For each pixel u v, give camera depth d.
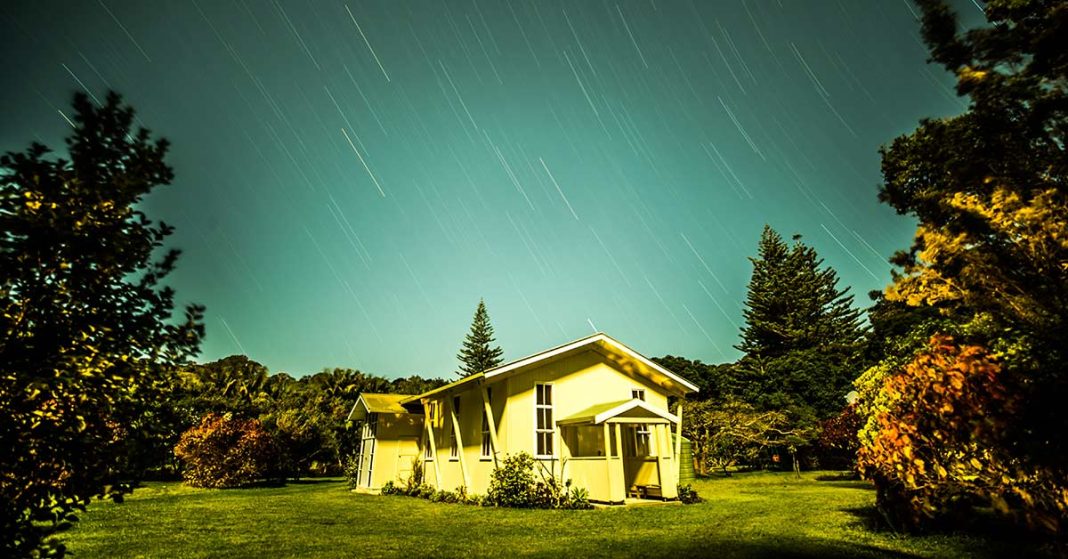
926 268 5.11
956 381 4.80
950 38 4.64
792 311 44.66
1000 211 4.46
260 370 34.47
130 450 2.90
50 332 2.69
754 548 7.14
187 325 3.09
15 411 2.59
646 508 11.98
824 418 29.22
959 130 4.97
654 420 13.24
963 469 5.35
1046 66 4.22
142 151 3.05
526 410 14.28
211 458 21.09
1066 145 4.44
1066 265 4.26
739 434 26.59
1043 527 4.79
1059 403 4.20
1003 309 4.65
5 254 2.58
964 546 6.62
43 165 2.75
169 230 3.15
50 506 2.77
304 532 9.12
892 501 7.47
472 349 66.12
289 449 24.98
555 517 10.73
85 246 2.76
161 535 8.88
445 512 11.88
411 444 20.34
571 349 14.88
